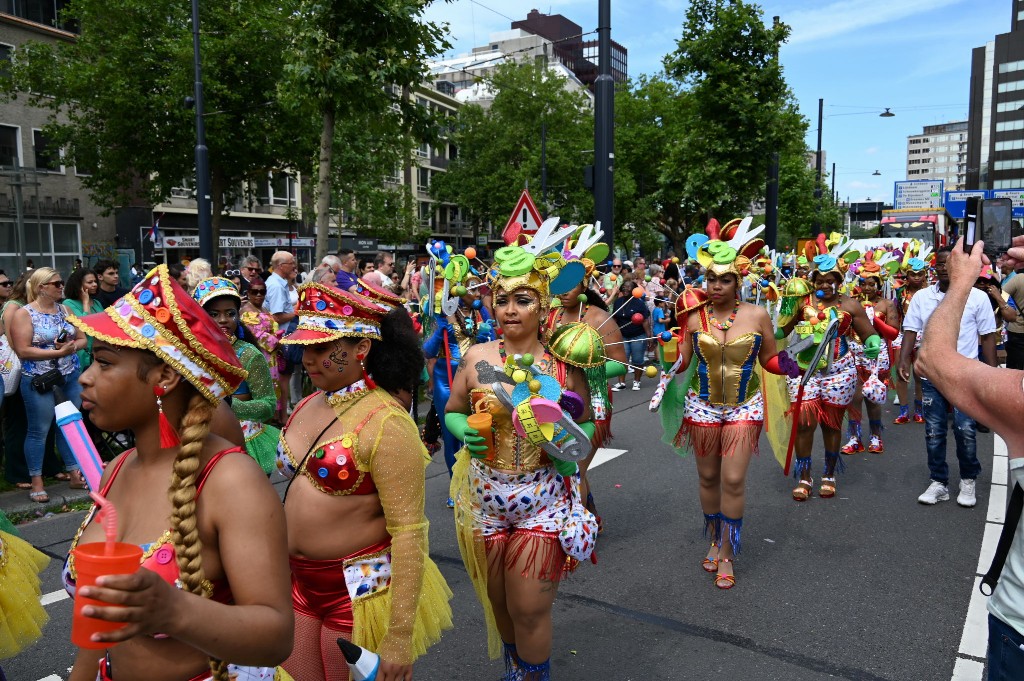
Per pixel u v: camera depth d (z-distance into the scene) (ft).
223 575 5.24
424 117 35.50
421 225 158.61
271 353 23.79
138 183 104.37
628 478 22.82
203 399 5.25
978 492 21.30
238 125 72.95
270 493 5.25
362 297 8.48
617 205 120.67
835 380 20.43
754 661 12.12
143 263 101.09
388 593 8.36
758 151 56.34
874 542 17.42
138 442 5.50
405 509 8.05
